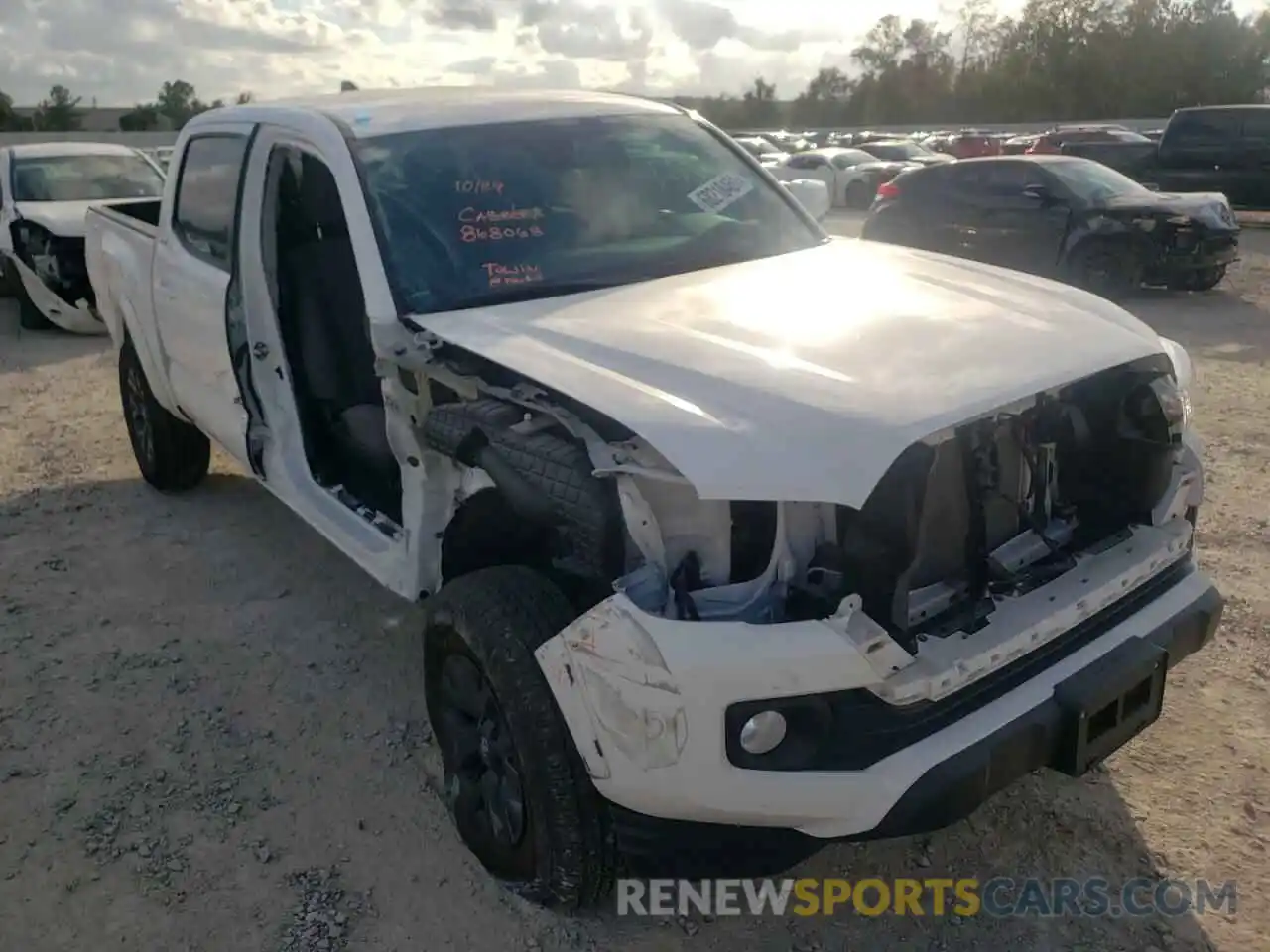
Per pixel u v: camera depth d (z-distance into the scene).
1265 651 4.06
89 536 5.53
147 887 3.08
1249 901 2.91
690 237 3.98
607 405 2.62
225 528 5.60
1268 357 8.76
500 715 2.82
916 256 4.11
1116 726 2.73
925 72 76.88
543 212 3.84
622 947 2.84
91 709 3.95
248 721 3.87
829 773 2.39
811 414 2.51
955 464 2.68
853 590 2.47
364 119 4.01
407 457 3.35
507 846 2.92
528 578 2.85
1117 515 3.07
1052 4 70.19
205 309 4.52
